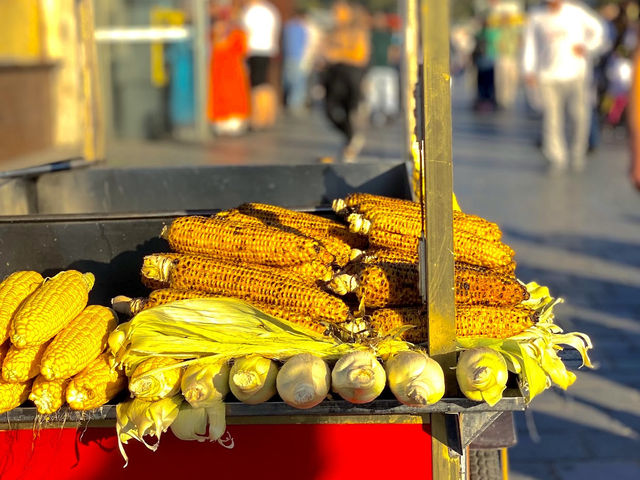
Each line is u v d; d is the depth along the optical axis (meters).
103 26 12.02
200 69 12.73
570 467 4.57
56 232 3.23
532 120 19.31
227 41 14.19
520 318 2.50
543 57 12.25
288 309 2.54
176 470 2.49
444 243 2.26
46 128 9.93
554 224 9.26
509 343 2.41
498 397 2.23
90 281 2.65
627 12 16.39
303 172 4.28
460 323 2.47
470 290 2.55
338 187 4.29
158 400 2.31
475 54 21.53
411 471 2.46
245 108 14.61
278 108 21.22
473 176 12.00
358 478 2.47
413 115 4.53
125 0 12.06
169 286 2.75
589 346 2.55
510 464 4.60
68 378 2.35
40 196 4.22
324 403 2.29
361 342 2.44
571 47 12.16
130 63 12.41
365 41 12.36
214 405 2.30
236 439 2.47
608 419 5.05
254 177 4.28
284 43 21.44
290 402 2.22
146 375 2.27
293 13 23.36
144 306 2.65
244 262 2.72
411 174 4.08
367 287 2.57
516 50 21.25
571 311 6.62
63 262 3.25
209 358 2.31
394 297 2.58
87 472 2.50
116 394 2.41
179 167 4.26
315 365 2.24
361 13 12.35
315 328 2.50
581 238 8.70
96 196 4.24
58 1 9.76
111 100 12.41
